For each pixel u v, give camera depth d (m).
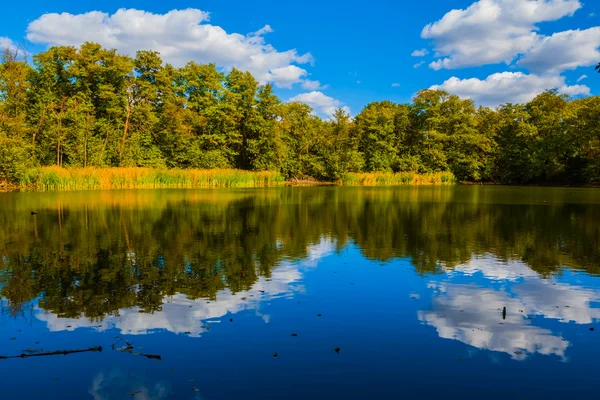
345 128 60.84
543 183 56.69
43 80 47.16
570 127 52.25
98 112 49.88
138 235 12.58
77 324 5.66
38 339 5.18
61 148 43.38
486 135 63.72
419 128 66.88
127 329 5.50
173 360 4.64
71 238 12.03
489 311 6.20
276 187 44.00
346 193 34.09
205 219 16.27
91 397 3.90
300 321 5.78
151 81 52.72
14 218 16.11
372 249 10.75
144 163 47.81
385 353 4.82
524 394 3.97
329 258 9.71
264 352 4.84
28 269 8.55
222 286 7.44
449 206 22.55
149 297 6.82
